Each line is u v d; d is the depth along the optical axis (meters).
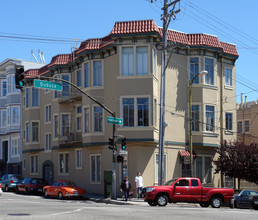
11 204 22.22
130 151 31.00
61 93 38.44
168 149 32.25
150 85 30.45
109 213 17.38
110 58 32.66
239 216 17.02
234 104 36.66
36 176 43.44
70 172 37.53
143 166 30.61
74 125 37.72
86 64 34.34
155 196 23.19
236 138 36.50
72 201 28.05
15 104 47.53
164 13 26.45
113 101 31.88
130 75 30.92
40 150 42.75
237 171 31.94
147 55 30.78
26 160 45.47
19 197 31.19
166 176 31.80
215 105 34.62
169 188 23.39
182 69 33.75
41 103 43.34
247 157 31.95
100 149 33.50
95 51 33.31
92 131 33.16
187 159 30.17
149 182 30.69
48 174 41.56
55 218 15.02
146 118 30.42
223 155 32.38
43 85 22.39
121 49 31.25
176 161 32.66
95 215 16.36
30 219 14.61
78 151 36.84
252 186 38.03
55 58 39.69
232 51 36.84
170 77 33.00
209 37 34.72
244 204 25.75
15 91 47.84
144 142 30.62
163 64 26.94
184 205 25.75
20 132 47.22
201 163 34.19
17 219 14.55
